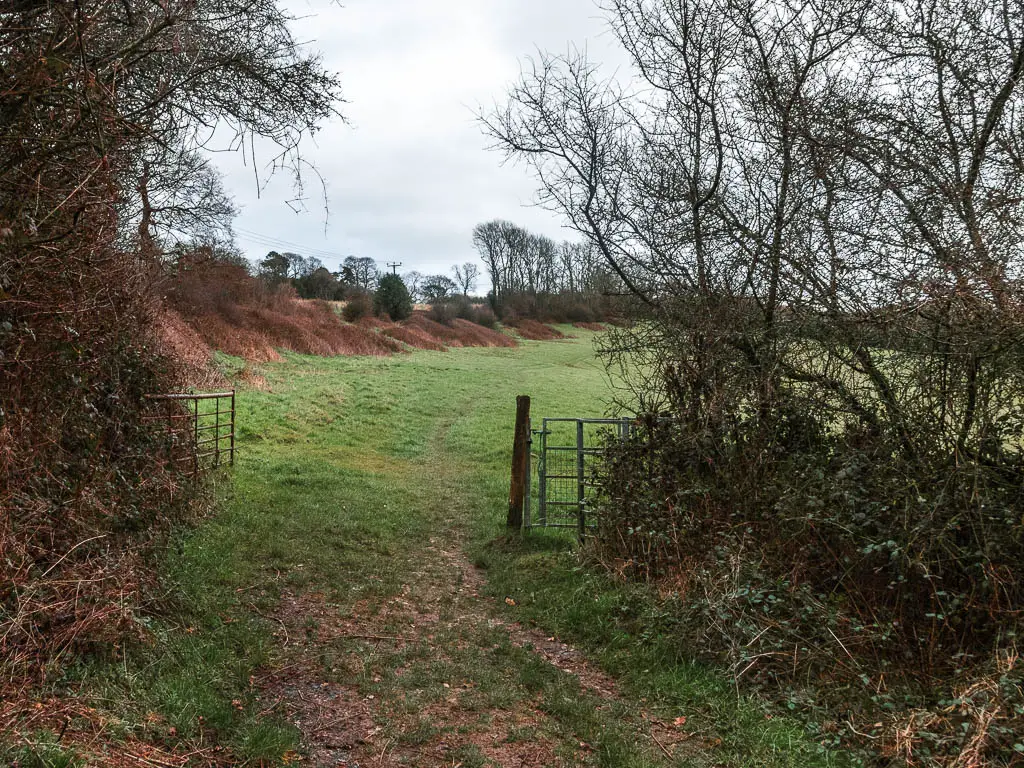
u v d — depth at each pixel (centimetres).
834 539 520
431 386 2759
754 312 638
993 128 510
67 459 489
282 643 499
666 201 679
